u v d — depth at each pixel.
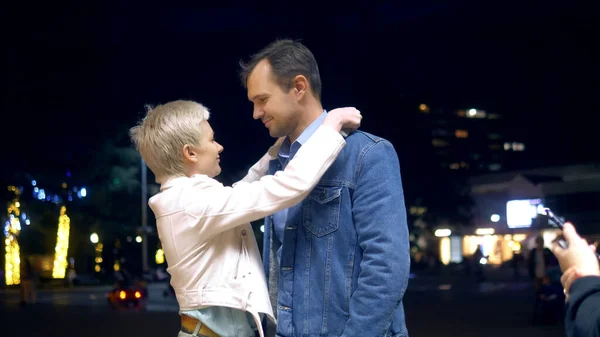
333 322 2.84
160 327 17.77
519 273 48.16
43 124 33.38
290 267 2.98
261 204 2.81
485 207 65.81
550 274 16.92
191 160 3.00
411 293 32.97
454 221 60.22
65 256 48.22
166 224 2.94
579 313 2.04
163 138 2.98
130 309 25.39
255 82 3.02
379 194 2.80
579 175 55.59
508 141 92.94
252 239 3.05
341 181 2.88
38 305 28.53
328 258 2.88
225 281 2.90
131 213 45.31
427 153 51.25
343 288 2.84
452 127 84.62
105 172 39.94
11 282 46.16
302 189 2.77
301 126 3.05
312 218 2.93
